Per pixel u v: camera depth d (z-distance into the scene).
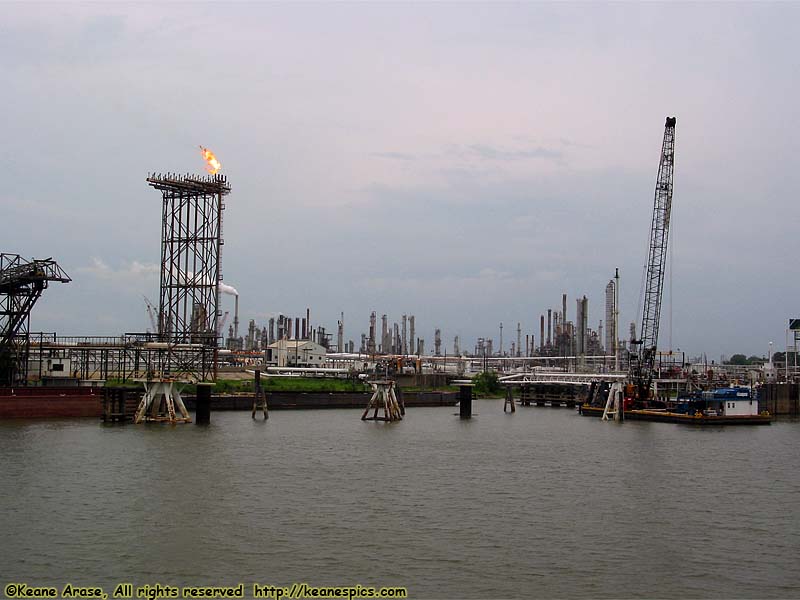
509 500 77.56
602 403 199.50
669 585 53.72
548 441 129.75
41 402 141.00
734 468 100.81
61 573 54.22
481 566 56.66
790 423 175.88
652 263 193.75
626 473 95.25
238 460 98.94
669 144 192.38
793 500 80.19
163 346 149.50
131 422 140.25
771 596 52.16
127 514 68.94
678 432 150.12
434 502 76.00
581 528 67.00
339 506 73.44
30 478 83.25
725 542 63.78
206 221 186.50
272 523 66.81
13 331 148.25
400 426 154.50
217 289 185.75
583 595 51.62
